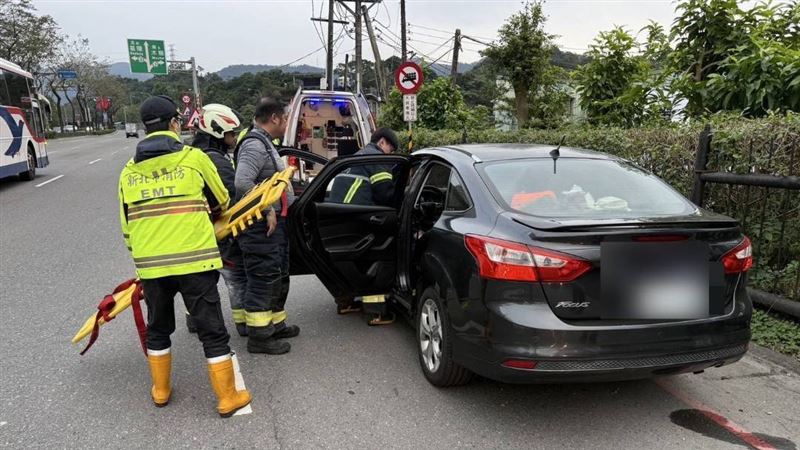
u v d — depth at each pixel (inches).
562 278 106.4
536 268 107.4
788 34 282.4
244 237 155.3
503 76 759.7
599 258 107.2
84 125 3213.6
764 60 236.1
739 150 182.1
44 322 185.2
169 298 127.4
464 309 119.8
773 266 183.3
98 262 260.5
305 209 164.4
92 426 123.3
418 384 142.6
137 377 147.0
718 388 139.3
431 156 161.9
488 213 123.6
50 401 134.0
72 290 219.1
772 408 129.8
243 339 175.3
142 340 131.3
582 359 105.5
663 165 214.5
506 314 109.3
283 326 174.2
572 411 128.7
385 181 181.0
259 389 140.9
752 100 242.4
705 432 120.0
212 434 120.3
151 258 121.0
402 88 389.1
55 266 253.9
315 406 132.0
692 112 277.6
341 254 168.9
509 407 130.6
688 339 110.3
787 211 172.2
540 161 142.9
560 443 116.0
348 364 155.1
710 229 112.7
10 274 240.8
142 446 115.9
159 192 121.0
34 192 491.5
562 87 727.1
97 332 143.0
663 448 114.2
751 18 289.0
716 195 192.9
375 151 209.5
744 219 182.9
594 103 357.4
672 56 310.5
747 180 171.8
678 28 301.4
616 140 241.1
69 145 1428.4
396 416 127.0
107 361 156.5
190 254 121.8
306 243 164.1
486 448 114.3
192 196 123.8
